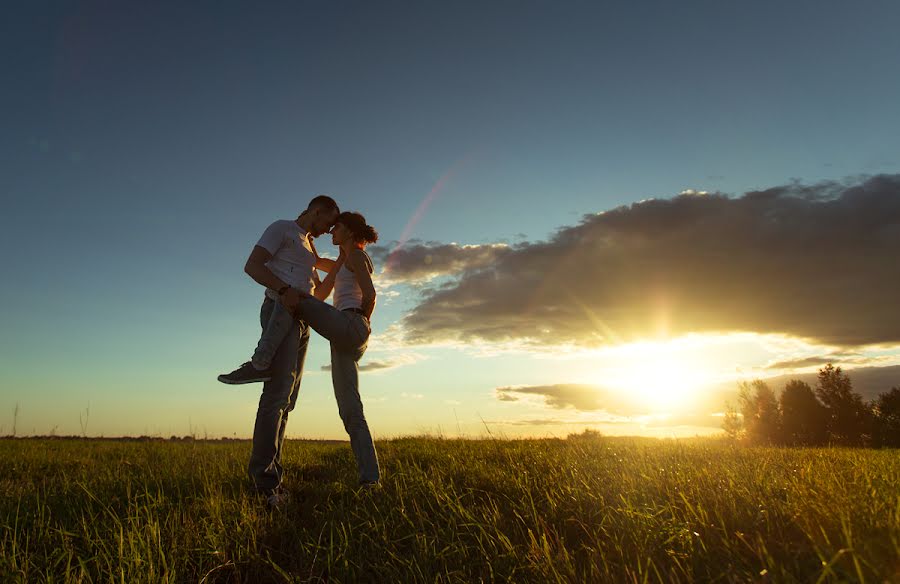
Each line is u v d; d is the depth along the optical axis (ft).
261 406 13.29
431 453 22.33
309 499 12.85
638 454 20.16
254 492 12.84
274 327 13.15
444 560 7.74
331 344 14.60
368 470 13.78
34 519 9.97
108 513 10.74
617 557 7.46
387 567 7.70
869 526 7.09
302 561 8.36
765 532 7.69
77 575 7.77
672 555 6.98
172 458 21.20
